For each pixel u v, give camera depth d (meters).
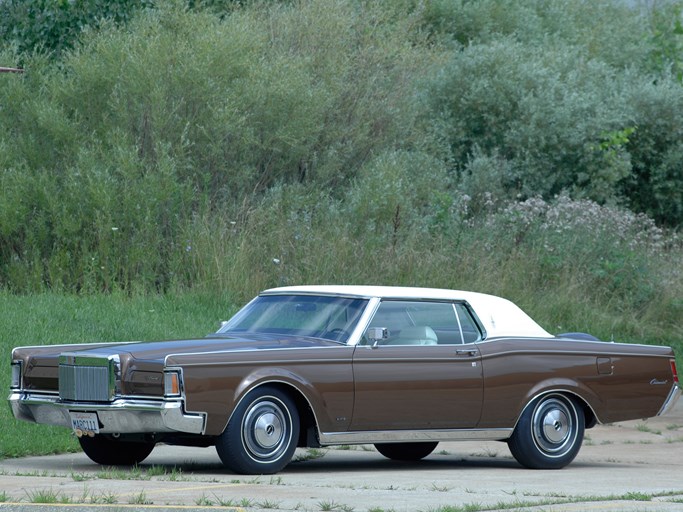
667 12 97.12
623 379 29.19
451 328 27.67
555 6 98.75
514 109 75.69
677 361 51.97
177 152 57.38
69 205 53.91
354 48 72.25
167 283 54.03
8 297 48.66
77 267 53.12
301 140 60.69
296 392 25.31
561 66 80.75
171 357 23.70
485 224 61.56
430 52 78.94
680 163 77.75
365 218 58.94
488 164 70.88
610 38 96.88
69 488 21.31
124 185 54.97
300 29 68.75
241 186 59.72
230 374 24.19
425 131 74.44
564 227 62.41
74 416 25.00
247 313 28.38
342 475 25.02
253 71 60.44
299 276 53.03
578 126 73.62
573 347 28.70
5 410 32.38
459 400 27.00
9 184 54.72
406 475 25.33
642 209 79.50
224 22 63.44
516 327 28.69
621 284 60.59
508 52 77.19
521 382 27.80
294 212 56.53
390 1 84.12
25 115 58.62
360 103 66.88
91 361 24.64
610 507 19.16
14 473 24.56
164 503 18.84
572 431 28.39
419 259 55.19
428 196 65.19
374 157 64.56
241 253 53.38
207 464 27.38
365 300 26.97
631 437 35.34
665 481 24.59
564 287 57.94
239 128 58.47
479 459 30.34
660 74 90.38
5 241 54.56
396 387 26.22
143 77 58.19
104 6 69.50
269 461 24.62
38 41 69.38
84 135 57.84
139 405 23.91
